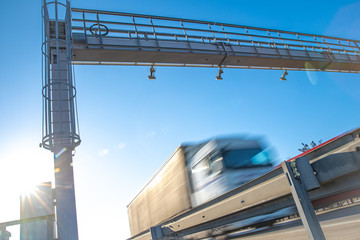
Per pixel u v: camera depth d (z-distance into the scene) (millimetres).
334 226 2807
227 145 6090
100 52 10023
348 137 2168
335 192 2445
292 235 3422
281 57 13555
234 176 5734
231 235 4562
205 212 4551
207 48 11906
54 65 6574
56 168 4859
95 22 10406
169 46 11180
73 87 5688
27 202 4922
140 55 10688
